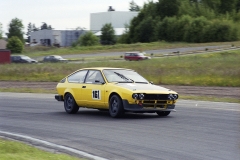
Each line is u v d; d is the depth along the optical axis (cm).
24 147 866
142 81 1383
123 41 11762
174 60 5138
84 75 1446
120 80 1359
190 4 12400
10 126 1195
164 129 1091
